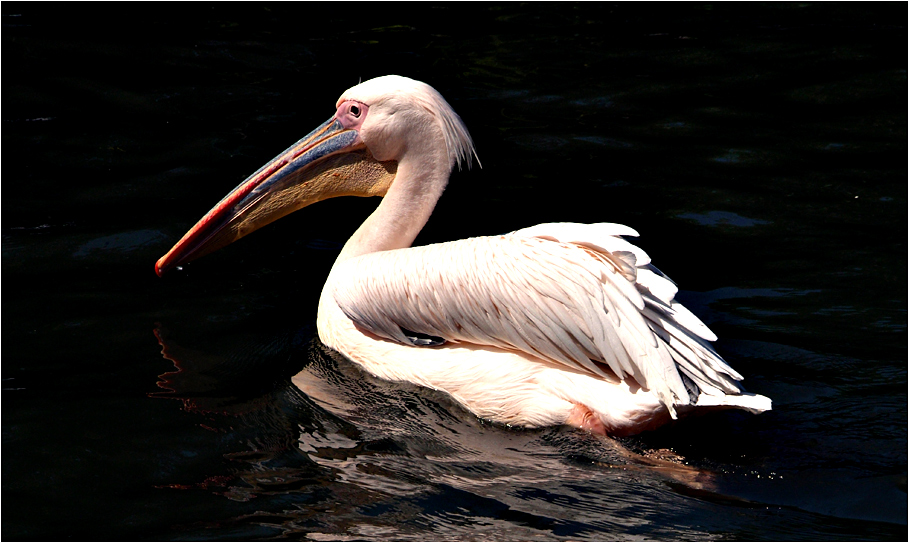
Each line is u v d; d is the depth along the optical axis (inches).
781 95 440.1
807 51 492.4
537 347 221.6
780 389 231.1
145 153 384.2
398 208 272.7
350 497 195.2
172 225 327.0
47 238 317.1
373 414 232.5
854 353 247.9
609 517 187.0
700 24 546.6
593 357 215.2
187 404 232.1
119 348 257.6
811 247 310.7
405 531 182.7
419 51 509.0
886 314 266.8
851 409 221.6
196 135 400.8
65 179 360.2
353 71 476.4
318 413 231.8
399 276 239.5
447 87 458.3
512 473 205.0
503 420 229.6
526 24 556.4
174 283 297.4
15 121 410.0
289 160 281.7
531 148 397.4
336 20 564.7
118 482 199.5
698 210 341.1
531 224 333.1
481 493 196.7
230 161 376.2
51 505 190.7
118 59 486.9
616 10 580.7
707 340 221.5
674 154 387.9
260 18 564.7
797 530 180.4
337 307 264.7
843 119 411.5
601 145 397.7
